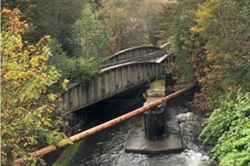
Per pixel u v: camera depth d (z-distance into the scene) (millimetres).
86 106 21422
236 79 14258
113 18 48031
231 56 14250
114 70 24047
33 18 22000
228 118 12273
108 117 24656
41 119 9125
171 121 21422
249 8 14469
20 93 8438
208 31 17906
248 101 12055
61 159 16531
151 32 59281
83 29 31594
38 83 8570
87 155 17500
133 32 51438
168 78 28594
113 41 43750
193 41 20625
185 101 25516
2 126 8125
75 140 13164
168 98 20312
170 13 33156
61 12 32125
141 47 40094
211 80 16922
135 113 17109
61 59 20391
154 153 16734
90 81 21203
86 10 32406
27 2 20141
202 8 19625
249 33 13734
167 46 39969
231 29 14352
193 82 22953
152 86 24984
